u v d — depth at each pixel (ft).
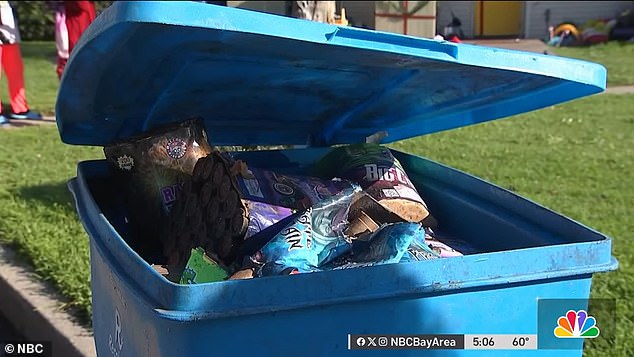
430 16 33.01
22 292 13.53
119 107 8.55
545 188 19.71
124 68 7.36
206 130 9.74
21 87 31.09
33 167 22.62
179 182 8.68
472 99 8.56
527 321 6.16
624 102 35.73
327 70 7.89
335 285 5.61
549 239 7.50
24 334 13.32
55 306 12.94
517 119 31.63
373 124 10.37
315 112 9.93
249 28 5.50
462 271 5.88
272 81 8.30
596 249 6.25
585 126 29.60
